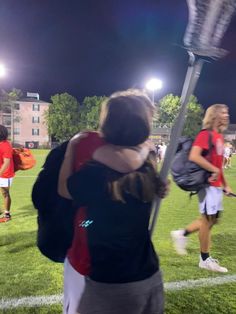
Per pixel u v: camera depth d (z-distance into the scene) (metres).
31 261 5.06
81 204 1.79
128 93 1.90
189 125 70.88
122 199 1.73
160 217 8.19
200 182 4.53
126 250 1.78
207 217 4.72
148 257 1.88
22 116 91.38
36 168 22.05
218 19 1.84
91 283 1.79
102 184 1.75
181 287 4.20
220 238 6.41
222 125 4.63
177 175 4.55
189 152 4.54
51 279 4.40
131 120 1.79
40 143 92.75
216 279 4.46
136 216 1.78
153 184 1.80
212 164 4.59
